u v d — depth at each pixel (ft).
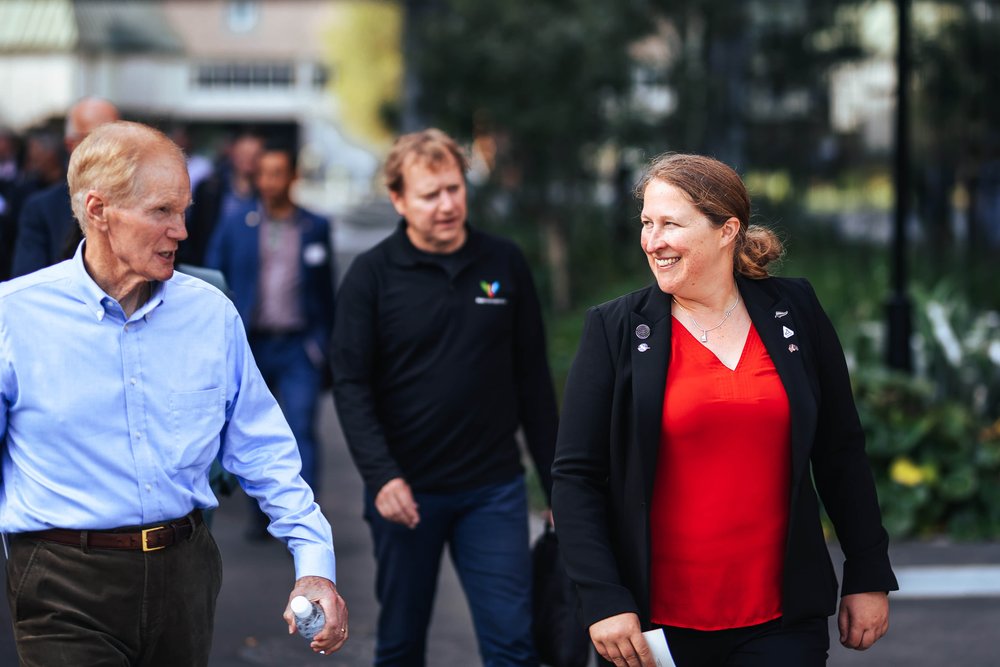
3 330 12.48
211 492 13.44
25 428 12.60
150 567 12.71
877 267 59.26
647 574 13.16
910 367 35.60
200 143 164.66
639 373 13.17
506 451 18.66
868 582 13.62
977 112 60.03
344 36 223.10
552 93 57.36
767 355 13.32
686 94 61.36
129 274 12.71
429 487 18.38
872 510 13.80
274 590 26.84
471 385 18.31
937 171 62.08
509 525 18.45
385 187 18.80
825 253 65.77
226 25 269.64
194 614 13.15
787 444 13.20
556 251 64.69
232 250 29.96
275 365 30.40
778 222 14.61
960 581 27.12
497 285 18.57
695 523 13.20
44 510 12.57
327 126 267.59
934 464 31.19
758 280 13.71
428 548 18.52
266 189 29.96
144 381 12.76
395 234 18.84
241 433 13.56
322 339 30.53
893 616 25.02
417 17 63.93
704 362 13.24
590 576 13.14
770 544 13.30
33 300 12.58
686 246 13.09
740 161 67.00
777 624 13.35
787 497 13.30
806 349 13.39
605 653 13.02
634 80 59.41
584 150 60.54
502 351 18.62
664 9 59.93
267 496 13.51
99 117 21.76
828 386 13.70
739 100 66.74
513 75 57.26
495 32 57.72
